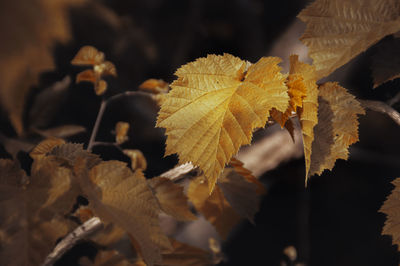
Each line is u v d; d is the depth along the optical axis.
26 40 0.49
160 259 0.74
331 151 0.76
